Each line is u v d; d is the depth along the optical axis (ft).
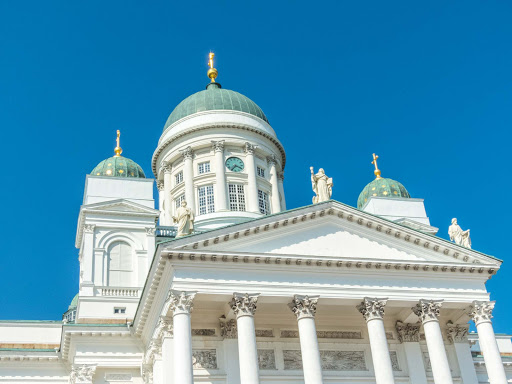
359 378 142.00
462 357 149.59
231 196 204.03
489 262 144.36
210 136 210.79
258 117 222.89
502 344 189.47
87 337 145.89
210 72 240.73
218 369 133.69
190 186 204.23
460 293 141.28
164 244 124.26
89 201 170.50
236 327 136.36
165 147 216.33
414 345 148.05
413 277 139.85
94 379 144.25
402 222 191.72
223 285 126.72
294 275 132.36
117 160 184.65
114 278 163.84
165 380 122.72
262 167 215.31
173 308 122.62
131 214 170.91
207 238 127.85
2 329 158.10
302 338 127.03
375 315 133.28
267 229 133.59
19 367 151.12
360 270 136.56
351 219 140.46
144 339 146.82
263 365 138.00
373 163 218.79
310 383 122.21
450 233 153.07
